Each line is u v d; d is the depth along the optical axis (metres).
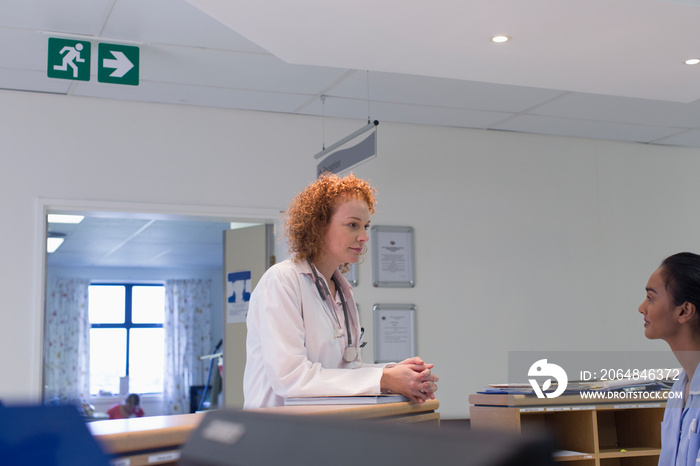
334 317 1.70
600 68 3.54
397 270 4.85
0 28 3.43
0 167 4.12
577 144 5.54
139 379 12.20
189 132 4.54
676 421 1.66
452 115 4.91
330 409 1.08
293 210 1.78
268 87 4.29
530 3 2.80
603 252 5.46
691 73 3.61
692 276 1.71
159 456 0.69
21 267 4.08
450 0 2.77
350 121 4.95
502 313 5.10
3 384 3.96
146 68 3.95
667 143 5.75
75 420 0.29
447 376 4.89
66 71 3.58
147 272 12.37
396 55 3.34
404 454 0.23
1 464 0.28
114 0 3.19
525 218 5.28
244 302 5.00
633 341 5.43
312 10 2.85
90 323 12.00
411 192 5.00
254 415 0.29
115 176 4.34
